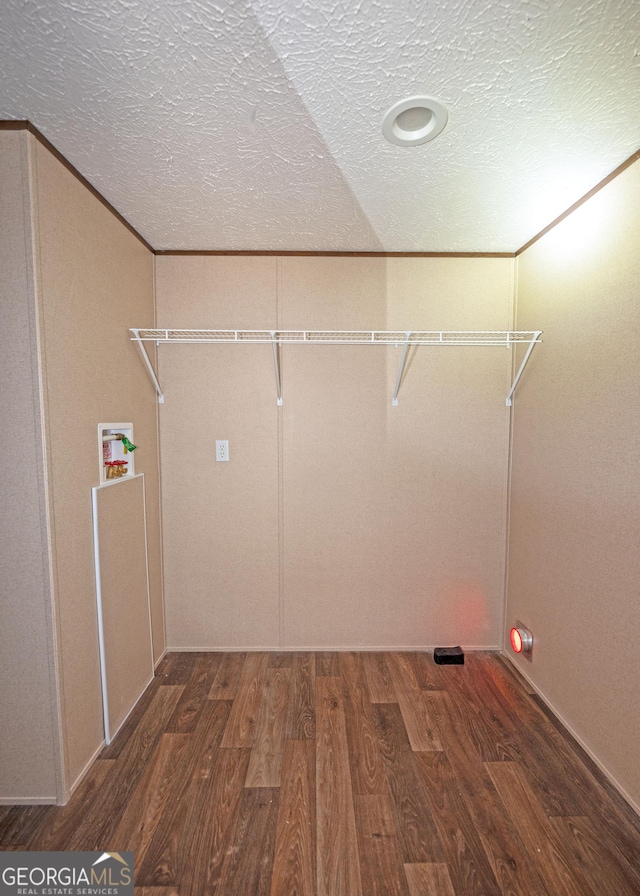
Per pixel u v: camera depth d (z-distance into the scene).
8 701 1.29
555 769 1.44
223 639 2.16
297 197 1.54
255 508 2.11
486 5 0.82
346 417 2.08
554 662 1.71
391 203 1.58
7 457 1.23
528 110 1.10
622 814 1.28
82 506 1.43
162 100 1.06
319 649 2.16
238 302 2.03
